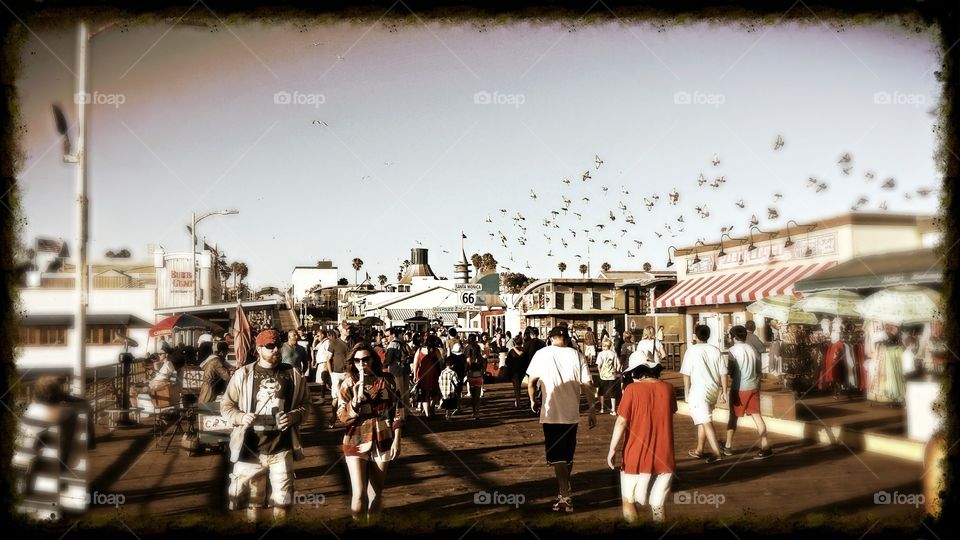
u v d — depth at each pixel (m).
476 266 65.44
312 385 23.22
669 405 6.36
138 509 6.95
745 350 10.33
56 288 20.52
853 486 8.12
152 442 11.70
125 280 29.78
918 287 12.03
